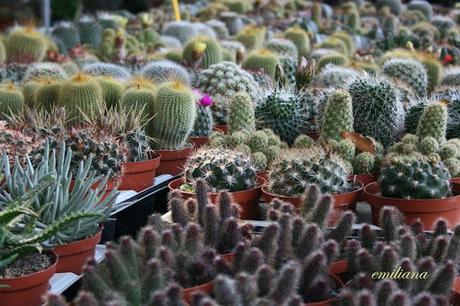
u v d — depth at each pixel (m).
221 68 4.78
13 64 5.47
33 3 9.61
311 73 4.53
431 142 3.35
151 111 3.83
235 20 9.36
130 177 3.36
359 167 3.30
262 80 5.10
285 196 2.91
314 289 1.92
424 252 2.24
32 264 2.25
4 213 2.18
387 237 2.37
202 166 3.01
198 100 4.20
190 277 1.98
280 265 2.05
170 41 7.54
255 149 3.48
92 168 3.04
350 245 2.12
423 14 11.22
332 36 7.66
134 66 5.71
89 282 1.79
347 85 3.92
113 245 2.08
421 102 3.85
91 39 7.96
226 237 2.23
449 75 5.14
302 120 3.98
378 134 3.74
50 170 2.60
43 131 3.35
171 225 2.21
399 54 5.58
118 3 11.31
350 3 11.59
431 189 2.86
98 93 3.75
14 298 2.14
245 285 1.74
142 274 1.95
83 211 2.29
